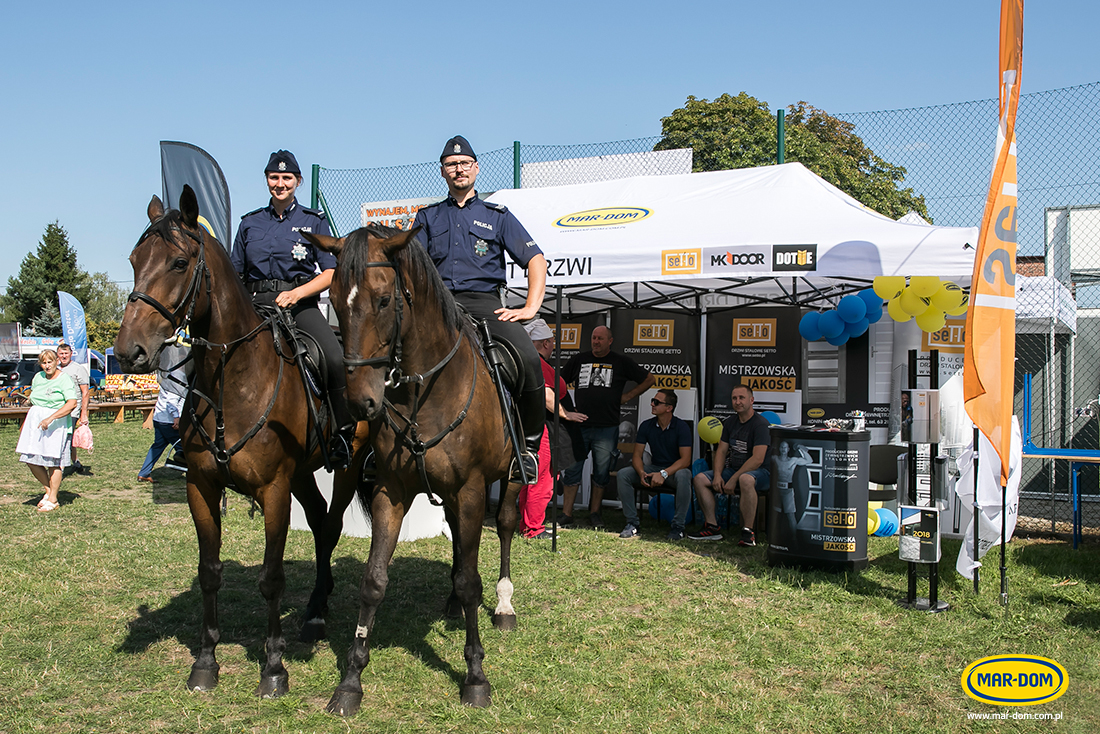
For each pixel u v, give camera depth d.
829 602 5.48
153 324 3.31
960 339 8.02
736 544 7.53
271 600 3.85
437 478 3.61
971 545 5.64
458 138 4.50
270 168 4.51
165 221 3.45
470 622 3.77
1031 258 12.07
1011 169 5.38
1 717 3.56
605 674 4.12
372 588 3.62
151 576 5.99
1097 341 10.58
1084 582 6.02
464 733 3.46
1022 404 9.91
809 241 6.33
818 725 3.57
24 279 50.19
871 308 8.02
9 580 5.80
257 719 3.58
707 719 3.62
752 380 8.77
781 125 9.37
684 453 8.01
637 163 10.41
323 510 4.91
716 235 6.85
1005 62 5.25
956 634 4.77
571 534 7.96
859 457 6.21
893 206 15.87
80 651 4.39
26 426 8.95
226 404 3.70
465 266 4.48
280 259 4.56
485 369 3.90
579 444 8.48
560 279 7.22
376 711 3.66
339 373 4.35
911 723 3.60
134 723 3.53
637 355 9.28
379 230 3.33
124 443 16.38
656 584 5.98
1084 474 9.16
